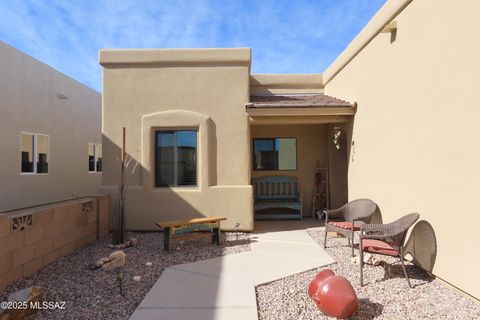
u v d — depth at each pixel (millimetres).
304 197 10062
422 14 4746
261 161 10219
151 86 7680
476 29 3703
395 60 5551
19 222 4363
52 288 4141
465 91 3881
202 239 6887
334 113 7488
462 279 3920
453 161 4086
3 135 8547
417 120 4887
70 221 5734
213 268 4895
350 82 7855
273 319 3344
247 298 3775
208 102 7668
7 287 4129
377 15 6133
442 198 4297
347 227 5707
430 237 4539
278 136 10164
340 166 9805
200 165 7562
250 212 7523
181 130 7719
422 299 3822
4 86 8578
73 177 12219
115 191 7520
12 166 8898
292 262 5184
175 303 3652
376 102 6320
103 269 4844
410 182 5086
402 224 4379
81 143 12883
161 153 7711
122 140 7000
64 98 11148
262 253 5746
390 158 5742
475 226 3719
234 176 7605
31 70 9734
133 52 7656
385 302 3744
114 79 7688
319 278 3664
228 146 7633
